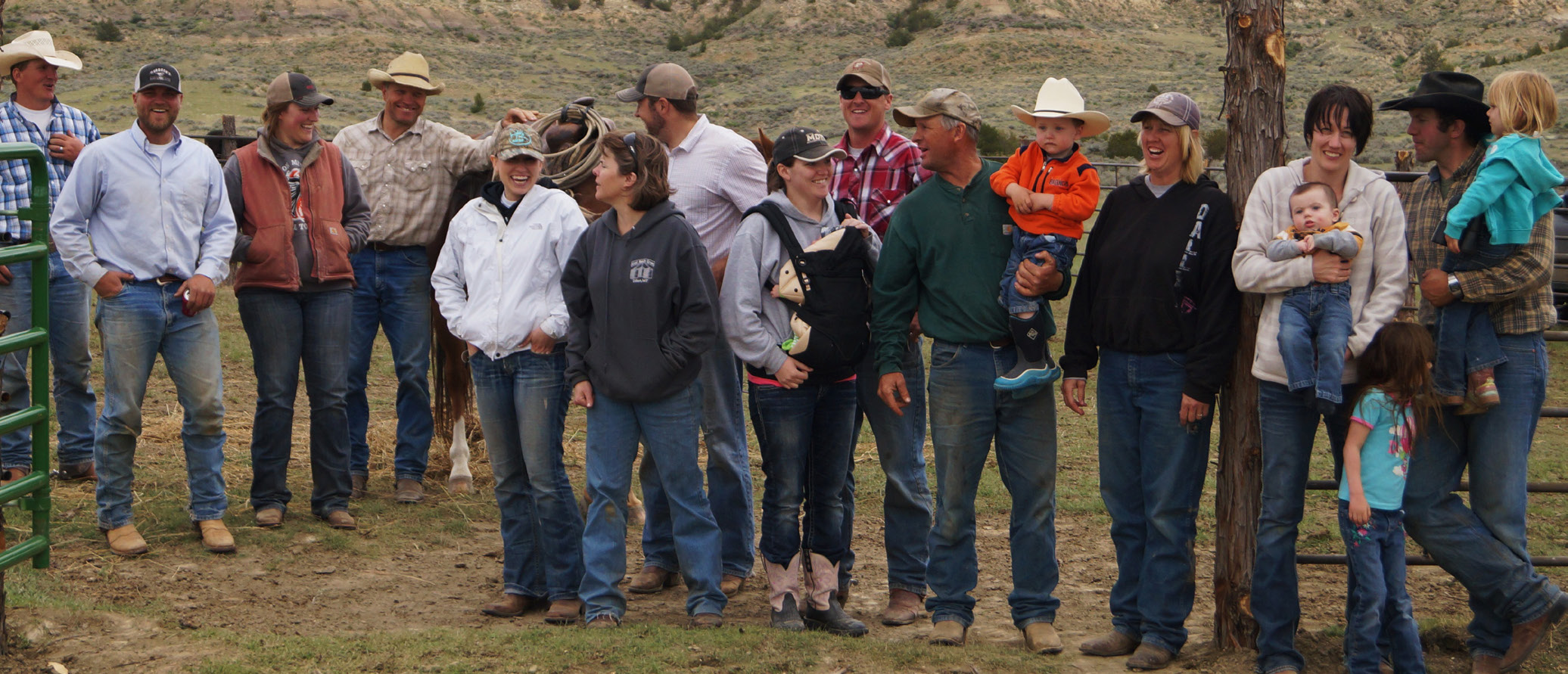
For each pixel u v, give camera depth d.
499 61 128.75
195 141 5.56
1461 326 4.23
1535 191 4.04
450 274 4.99
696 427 4.76
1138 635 4.65
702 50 147.12
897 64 128.00
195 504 5.65
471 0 156.75
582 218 4.92
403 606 5.13
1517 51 120.12
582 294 4.67
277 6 136.75
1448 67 115.81
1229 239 4.21
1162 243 4.26
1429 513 4.31
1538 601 4.24
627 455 4.72
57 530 5.69
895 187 5.60
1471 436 4.36
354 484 6.80
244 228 5.81
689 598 4.83
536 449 4.85
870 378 4.86
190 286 5.38
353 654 4.16
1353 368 4.14
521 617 5.05
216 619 4.79
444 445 7.30
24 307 6.31
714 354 5.14
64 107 6.48
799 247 4.68
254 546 5.74
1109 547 6.44
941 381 4.63
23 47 6.18
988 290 4.52
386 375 10.46
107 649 4.19
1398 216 4.03
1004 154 48.84
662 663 4.11
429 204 6.60
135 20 131.12
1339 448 4.34
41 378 4.24
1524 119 4.05
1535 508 7.25
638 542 6.25
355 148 6.58
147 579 5.18
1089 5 148.75
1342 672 4.43
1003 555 6.32
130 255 5.35
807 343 4.58
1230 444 4.56
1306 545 6.52
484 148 6.50
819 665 4.18
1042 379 4.43
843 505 5.36
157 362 10.10
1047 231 4.39
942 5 150.62
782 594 4.82
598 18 162.75
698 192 5.53
